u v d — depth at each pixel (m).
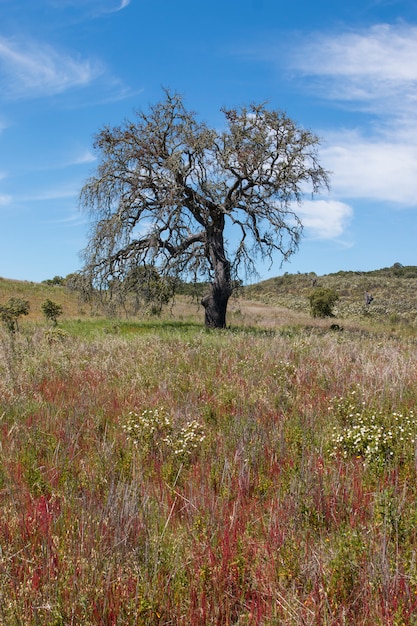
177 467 5.49
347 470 5.08
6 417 7.33
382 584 3.29
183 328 26.42
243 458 5.50
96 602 3.25
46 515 4.22
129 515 4.11
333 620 3.06
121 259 26.55
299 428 6.30
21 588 3.34
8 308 25.05
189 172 25.88
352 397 7.41
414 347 14.89
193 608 3.25
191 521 4.22
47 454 5.79
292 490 4.52
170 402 7.82
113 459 5.58
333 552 3.68
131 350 13.13
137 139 25.77
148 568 3.61
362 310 55.47
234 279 27.22
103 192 25.80
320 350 12.39
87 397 8.30
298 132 26.19
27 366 10.88
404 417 6.36
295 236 26.92
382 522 3.91
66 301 50.56
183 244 26.81
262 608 3.26
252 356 11.46
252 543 3.89
